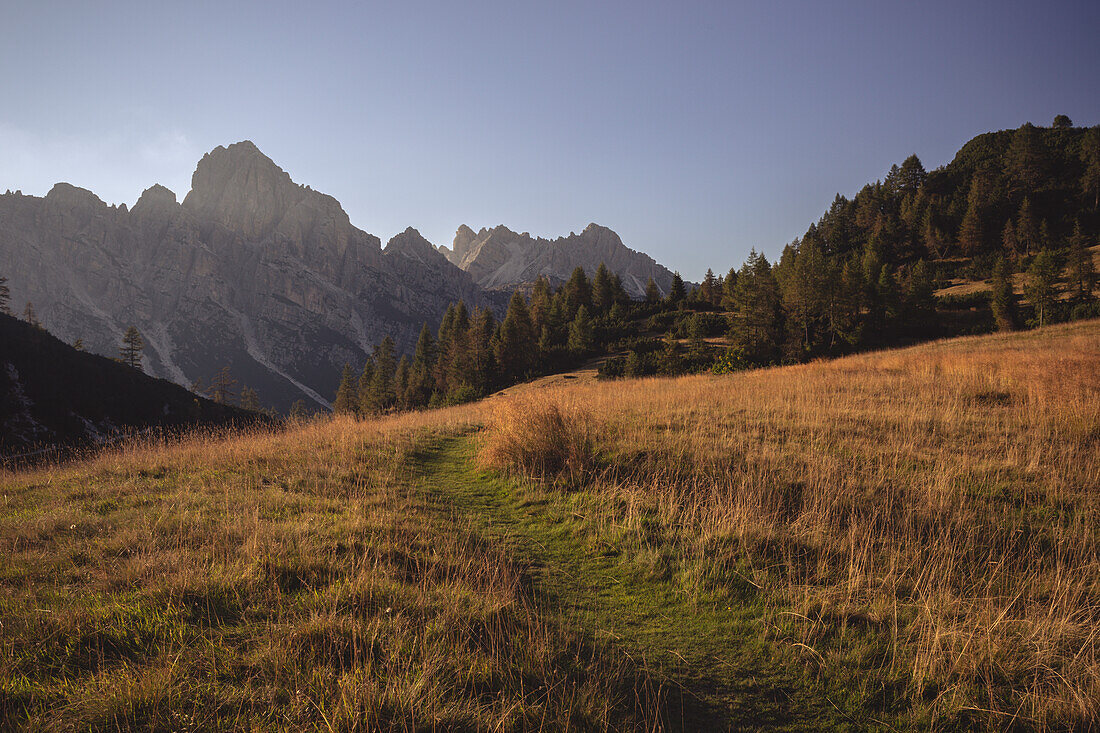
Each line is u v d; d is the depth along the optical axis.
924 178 138.38
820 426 8.94
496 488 7.18
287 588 3.74
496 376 69.31
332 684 2.63
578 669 3.04
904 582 4.05
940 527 4.80
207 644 2.94
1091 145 105.44
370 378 102.75
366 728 2.33
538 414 8.25
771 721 2.77
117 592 3.61
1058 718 2.69
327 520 5.24
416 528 5.13
